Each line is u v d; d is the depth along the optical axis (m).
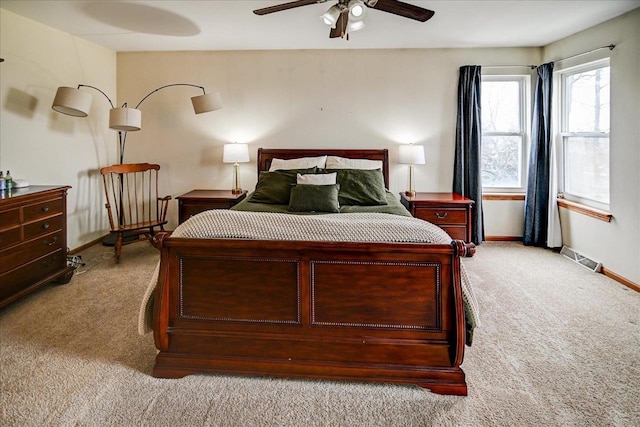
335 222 1.97
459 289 1.75
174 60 4.56
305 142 4.59
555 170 4.13
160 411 1.68
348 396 1.78
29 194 2.74
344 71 4.47
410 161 4.16
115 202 4.27
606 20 3.38
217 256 1.85
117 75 4.61
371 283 1.81
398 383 1.82
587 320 2.55
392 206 3.55
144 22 3.53
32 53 3.46
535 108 4.21
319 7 3.15
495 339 2.30
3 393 1.79
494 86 4.55
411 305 1.80
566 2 3.00
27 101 3.43
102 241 4.48
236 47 4.38
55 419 1.62
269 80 4.52
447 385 1.79
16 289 2.66
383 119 4.50
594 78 3.70
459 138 4.38
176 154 4.69
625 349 2.18
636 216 3.07
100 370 1.98
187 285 1.90
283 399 1.76
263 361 1.88
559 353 2.15
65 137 3.90
